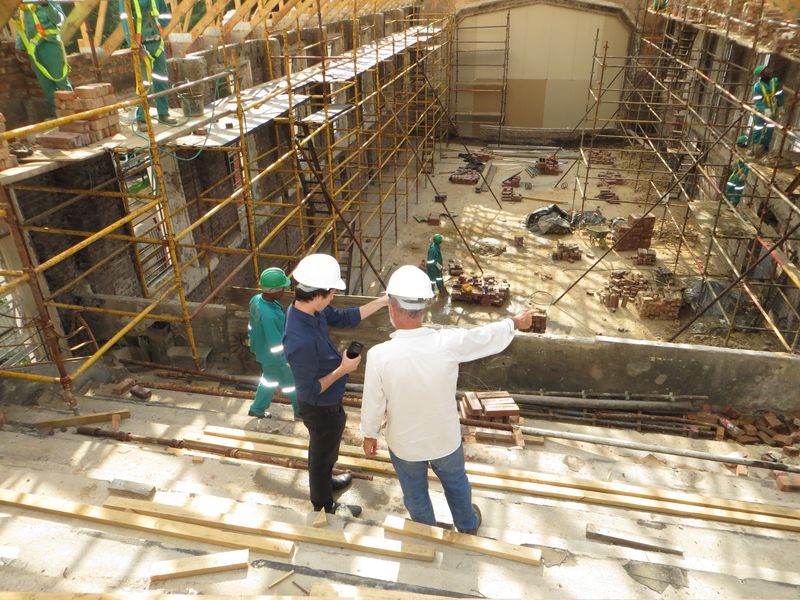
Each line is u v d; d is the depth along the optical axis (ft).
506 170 77.51
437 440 10.47
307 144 38.34
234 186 41.32
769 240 38.75
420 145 70.95
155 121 26.73
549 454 17.31
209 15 32.27
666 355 22.43
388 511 13.48
